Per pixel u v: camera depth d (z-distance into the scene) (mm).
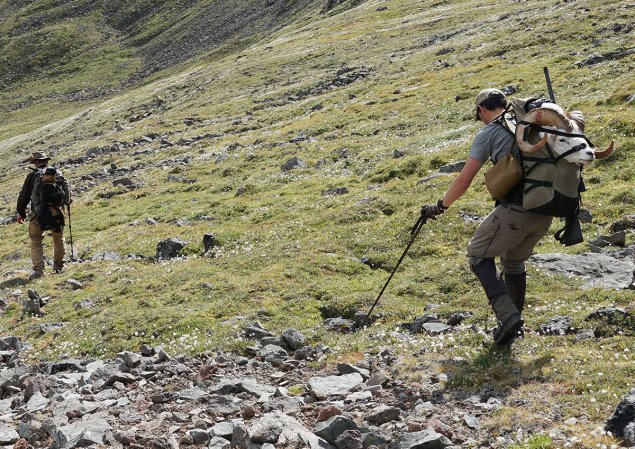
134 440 7871
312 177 33531
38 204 23109
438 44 77812
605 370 7969
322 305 14312
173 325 14352
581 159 7922
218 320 14375
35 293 19156
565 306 11125
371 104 51688
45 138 107250
